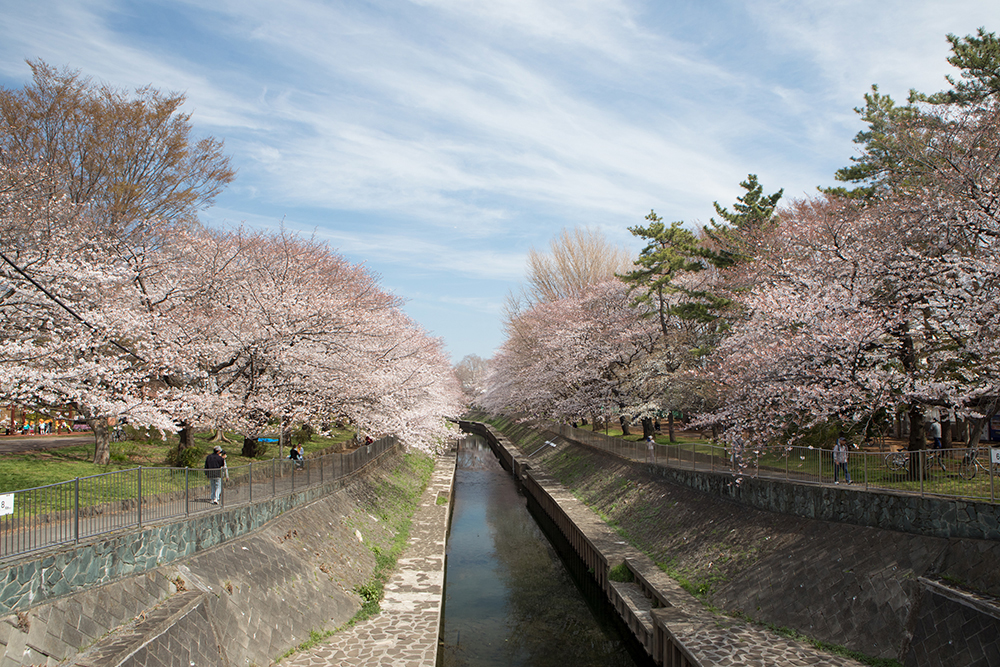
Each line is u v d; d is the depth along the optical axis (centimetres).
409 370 2970
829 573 1348
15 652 749
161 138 2570
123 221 2386
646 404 3369
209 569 1191
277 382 2258
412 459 4053
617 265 5188
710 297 2738
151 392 1884
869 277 1814
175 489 1283
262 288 2205
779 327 1856
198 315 2166
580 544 2391
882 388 1631
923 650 1070
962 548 1148
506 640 1778
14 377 1475
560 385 4259
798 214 2698
